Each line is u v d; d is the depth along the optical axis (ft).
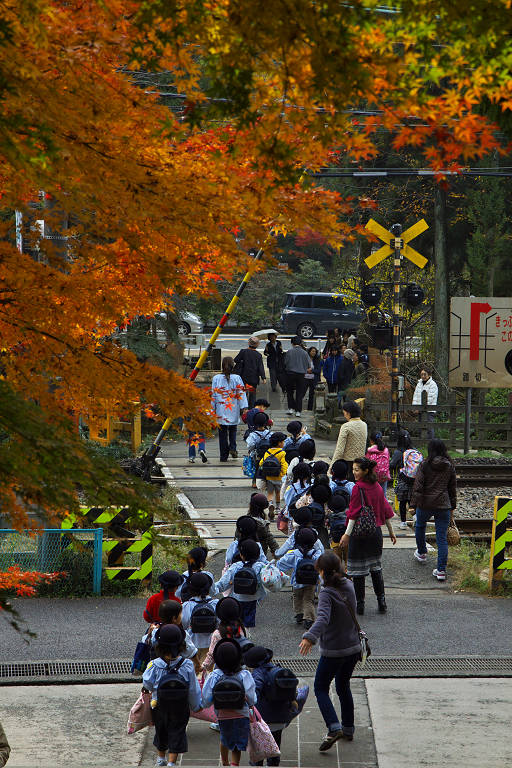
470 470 151.43
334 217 35.99
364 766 56.54
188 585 66.03
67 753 57.52
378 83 27.32
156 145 34.50
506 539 93.97
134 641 77.97
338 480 95.25
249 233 34.71
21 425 27.86
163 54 30.32
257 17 25.68
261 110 29.19
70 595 89.76
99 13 29.63
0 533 89.04
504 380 169.48
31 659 73.51
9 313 37.86
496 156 242.78
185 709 53.11
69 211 34.27
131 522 33.42
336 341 209.77
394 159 236.43
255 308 337.72
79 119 30.22
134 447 150.30
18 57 27.37
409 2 25.30
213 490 133.49
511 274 269.03
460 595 94.22
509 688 69.92
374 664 74.59
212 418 41.06
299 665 74.02
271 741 51.21
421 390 182.91
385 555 106.83
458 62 26.96
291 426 113.80
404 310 251.19
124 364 40.45
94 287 38.81
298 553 82.02
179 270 41.37
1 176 36.19
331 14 25.32
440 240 243.19
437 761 56.65
